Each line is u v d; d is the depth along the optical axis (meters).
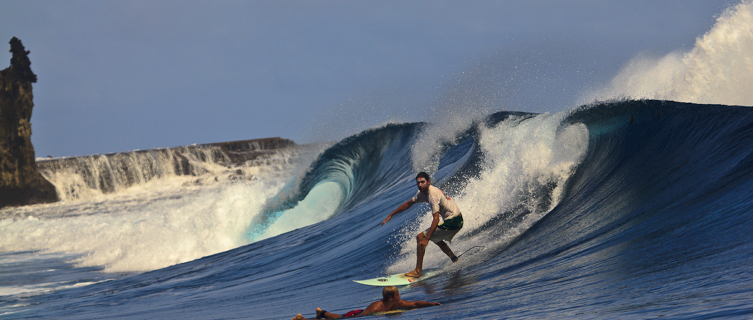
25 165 175.25
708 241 15.51
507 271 21.08
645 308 10.01
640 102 30.59
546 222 26.45
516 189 31.53
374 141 71.81
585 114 32.59
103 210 140.62
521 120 40.00
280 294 28.61
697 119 26.80
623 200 24.56
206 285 37.59
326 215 70.62
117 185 184.00
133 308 30.86
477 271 22.41
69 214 136.50
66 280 52.50
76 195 178.12
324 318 17.64
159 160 193.62
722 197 18.70
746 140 22.42
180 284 39.72
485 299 16.69
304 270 35.34
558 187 29.88
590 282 15.52
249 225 69.00
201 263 48.84
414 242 31.19
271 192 74.12
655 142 28.06
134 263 61.06
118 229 88.25
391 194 53.12
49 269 61.03
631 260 16.75
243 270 41.47
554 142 32.41
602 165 29.47
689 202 20.19
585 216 24.86
